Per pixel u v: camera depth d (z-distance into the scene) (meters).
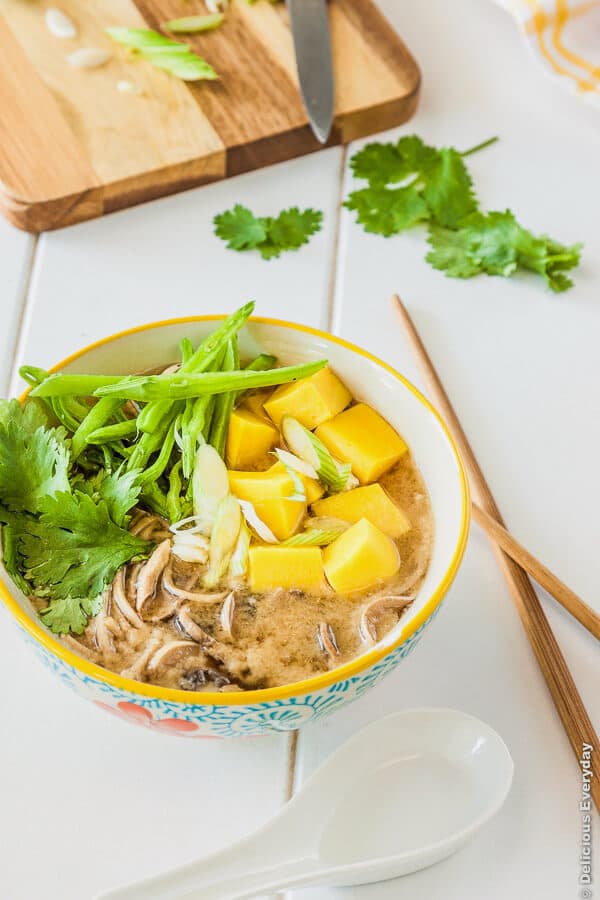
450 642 0.50
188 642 0.43
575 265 0.62
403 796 0.45
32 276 0.60
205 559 0.45
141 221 0.63
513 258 0.62
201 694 0.40
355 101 0.66
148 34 0.67
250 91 0.66
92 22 0.68
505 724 0.48
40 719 0.47
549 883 0.44
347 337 0.59
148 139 0.63
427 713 0.46
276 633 0.44
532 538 0.53
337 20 0.69
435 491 0.47
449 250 0.63
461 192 0.65
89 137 0.63
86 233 0.62
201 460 0.46
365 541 0.45
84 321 0.59
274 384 0.48
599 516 0.54
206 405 0.47
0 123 0.63
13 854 0.44
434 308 0.61
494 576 0.52
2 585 0.42
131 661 0.43
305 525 0.47
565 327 0.61
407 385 0.48
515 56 0.72
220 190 0.65
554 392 0.58
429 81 0.70
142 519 0.46
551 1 0.66
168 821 0.45
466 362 0.59
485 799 0.45
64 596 0.44
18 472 0.45
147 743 0.47
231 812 0.45
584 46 0.68
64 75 0.65
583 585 0.52
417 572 0.46
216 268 0.62
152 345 0.49
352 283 0.62
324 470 0.47
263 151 0.65
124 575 0.45
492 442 0.56
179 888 0.42
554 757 0.47
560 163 0.67
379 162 0.66
